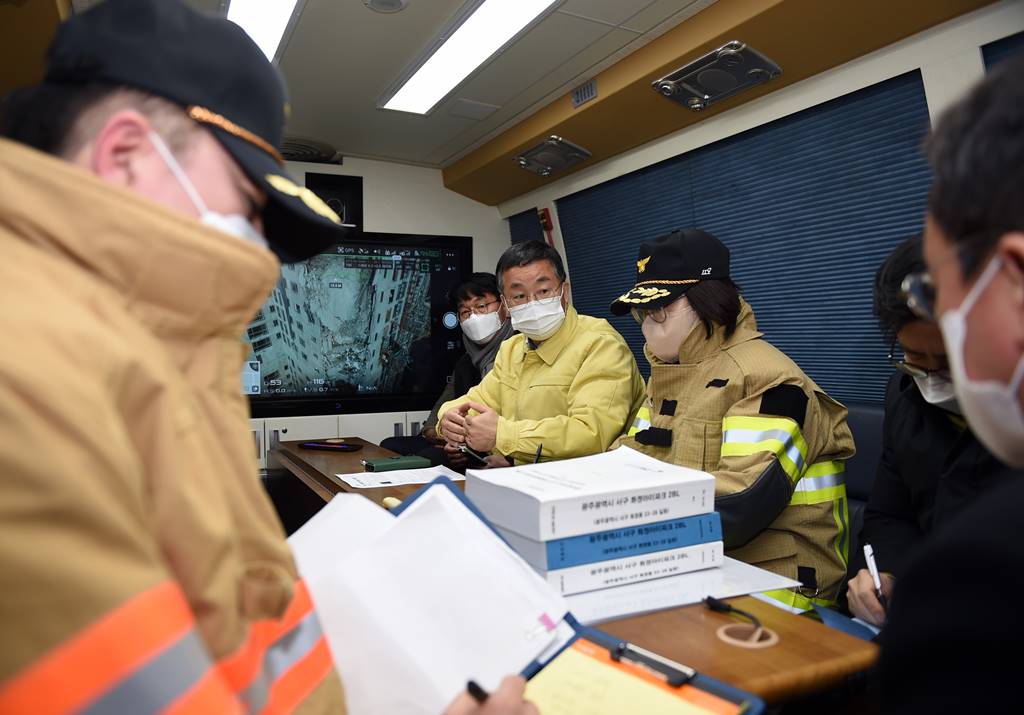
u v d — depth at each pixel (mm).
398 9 2846
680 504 1089
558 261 2568
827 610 1102
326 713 629
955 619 452
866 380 2963
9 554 311
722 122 3373
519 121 4082
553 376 2523
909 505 1585
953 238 514
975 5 2348
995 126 471
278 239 796
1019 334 484
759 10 2623
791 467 1484
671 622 926
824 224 3062
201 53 591
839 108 2936
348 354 4457
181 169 579
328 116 3988
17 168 466
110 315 459
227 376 614
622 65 3320
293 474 2982
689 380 1816
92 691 331
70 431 350
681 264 1766
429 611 808
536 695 753
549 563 989
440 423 2539
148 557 377
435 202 4953
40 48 2412
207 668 396
